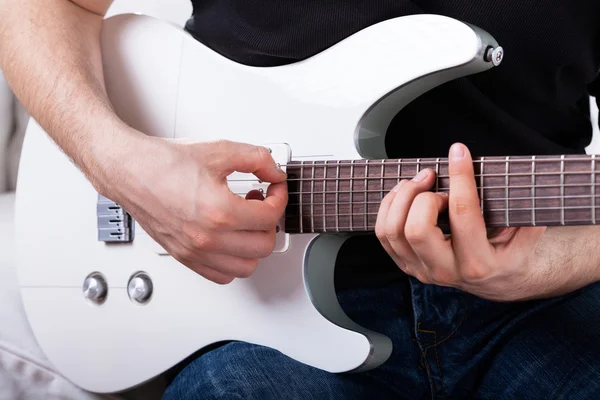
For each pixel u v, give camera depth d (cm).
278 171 100
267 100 110
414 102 109
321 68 107
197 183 97
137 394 130
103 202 121
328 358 104
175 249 104
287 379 105
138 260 119
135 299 119
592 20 109
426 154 113
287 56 113
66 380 126
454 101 108
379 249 112
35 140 129
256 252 100
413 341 112
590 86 126
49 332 127
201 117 116
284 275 106
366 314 113
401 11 108
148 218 103
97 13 125
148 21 121
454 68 98
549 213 86
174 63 119
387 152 114
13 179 164
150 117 120
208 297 113
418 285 111
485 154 113
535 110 114
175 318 116
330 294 107
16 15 121
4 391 125
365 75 104
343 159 104
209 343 113
